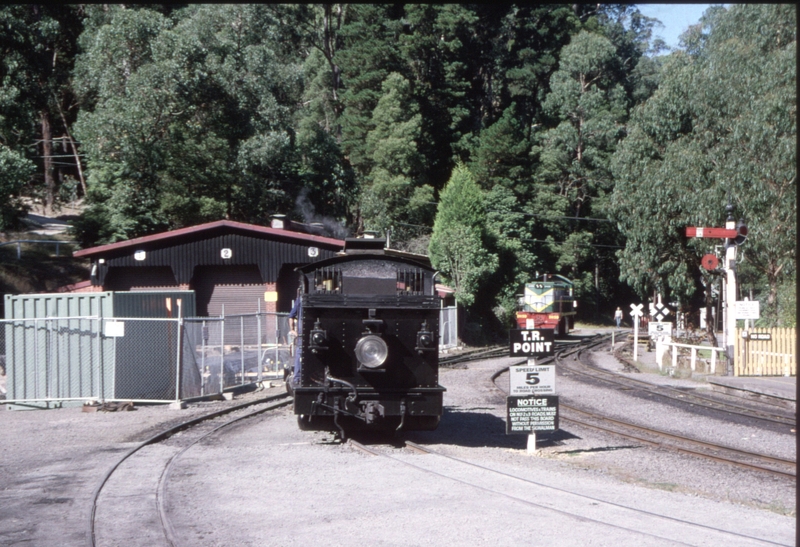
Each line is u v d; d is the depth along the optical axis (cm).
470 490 876
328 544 675
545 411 1181
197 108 4194
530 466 1072
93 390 1755
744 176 3014
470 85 7012
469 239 4553
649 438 1355
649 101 3744
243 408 1742
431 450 1162
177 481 941
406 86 6131
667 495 900
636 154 3722
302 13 6084
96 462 1076
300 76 5134
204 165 4253
